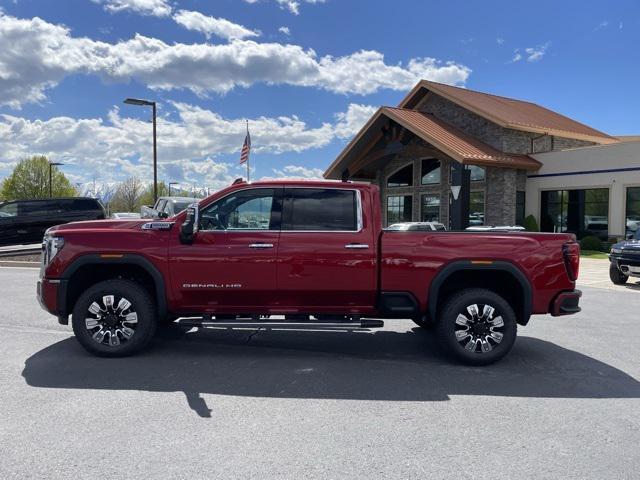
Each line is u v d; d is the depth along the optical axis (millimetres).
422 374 5527
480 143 26031
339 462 3469
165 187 80812
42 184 68250
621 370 5758
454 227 23797
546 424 4180
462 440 3850
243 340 6941
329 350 6484
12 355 5984
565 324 8398
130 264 5941
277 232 5855
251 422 4133
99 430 3922
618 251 13758
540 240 5879
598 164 24438
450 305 5828
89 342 5848
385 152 27375
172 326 7609
